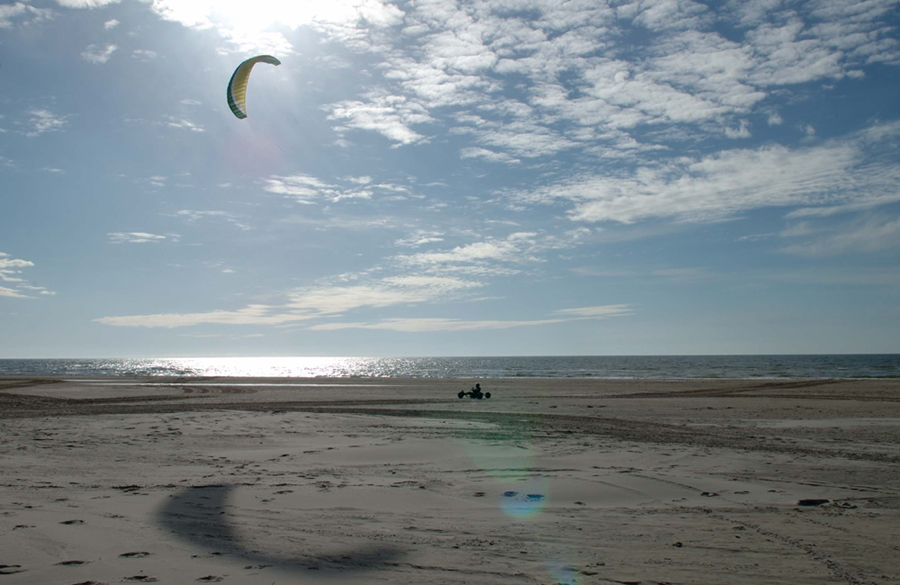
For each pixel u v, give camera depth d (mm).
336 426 17062
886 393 35406
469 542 6344
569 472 10461
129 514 7250
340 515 7465
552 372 91312
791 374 74250
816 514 7816
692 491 9180
